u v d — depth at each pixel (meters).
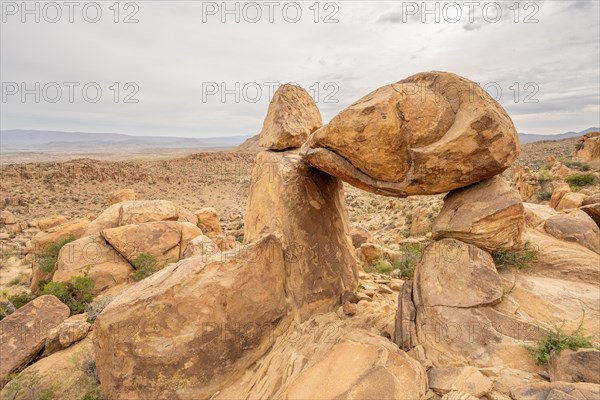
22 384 7.43
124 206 18.56
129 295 6.52
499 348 5.70
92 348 8.75
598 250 8.10
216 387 6.43
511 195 6.57
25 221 42.28
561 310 6.23
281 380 6.19
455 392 4.92
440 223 7.00
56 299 10.91
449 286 6.48
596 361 4.88
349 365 5.63
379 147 6.39
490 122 6.00
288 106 10.52
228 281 6.94
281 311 7.67
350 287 9.59
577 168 37.62
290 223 8.57
